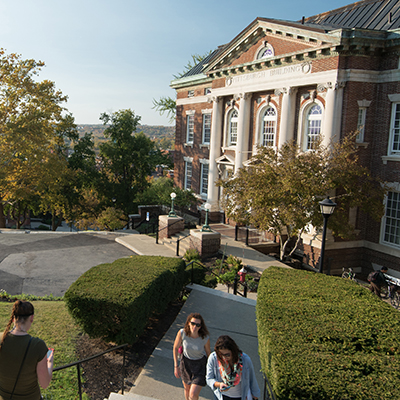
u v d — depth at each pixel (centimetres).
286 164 1703
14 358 393
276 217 1814
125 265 1065
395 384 465
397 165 1881
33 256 1847
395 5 2064
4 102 3198
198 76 3222
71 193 4306
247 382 497
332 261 2038
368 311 701
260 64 2400
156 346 880
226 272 1698
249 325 1013
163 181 3841
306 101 2131
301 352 526
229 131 2886
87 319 803
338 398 439
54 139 3875
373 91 1955
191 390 588
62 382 696
